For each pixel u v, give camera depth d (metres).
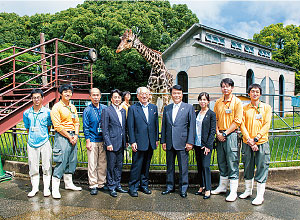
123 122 4.59
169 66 16.88
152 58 10.95
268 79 17.02
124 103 5.98
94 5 20.64
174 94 4.48
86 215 3.61
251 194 4.34
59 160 4.29
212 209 3.83
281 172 5.16
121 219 3.50
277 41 27.42
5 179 5.23
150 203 4.06
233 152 4.20
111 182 4.44
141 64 19.83
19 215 3.61
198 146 4.45
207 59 14.71
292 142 7.90
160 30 19.42
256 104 4.20
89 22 17.70
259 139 4.04
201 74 15.03
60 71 8.96
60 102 4.45
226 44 16.64
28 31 21.47
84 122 4.54
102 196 4.38
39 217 3.54
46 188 4.39
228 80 4.25
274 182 5.09
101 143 4.63
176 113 4.48
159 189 4.80
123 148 4.59
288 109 19.12
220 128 4.37
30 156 4.38
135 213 3.69
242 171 5.16
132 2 21.62
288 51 25.69
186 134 4.40
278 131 5.36
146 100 4.53
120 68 18.41
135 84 20.97
